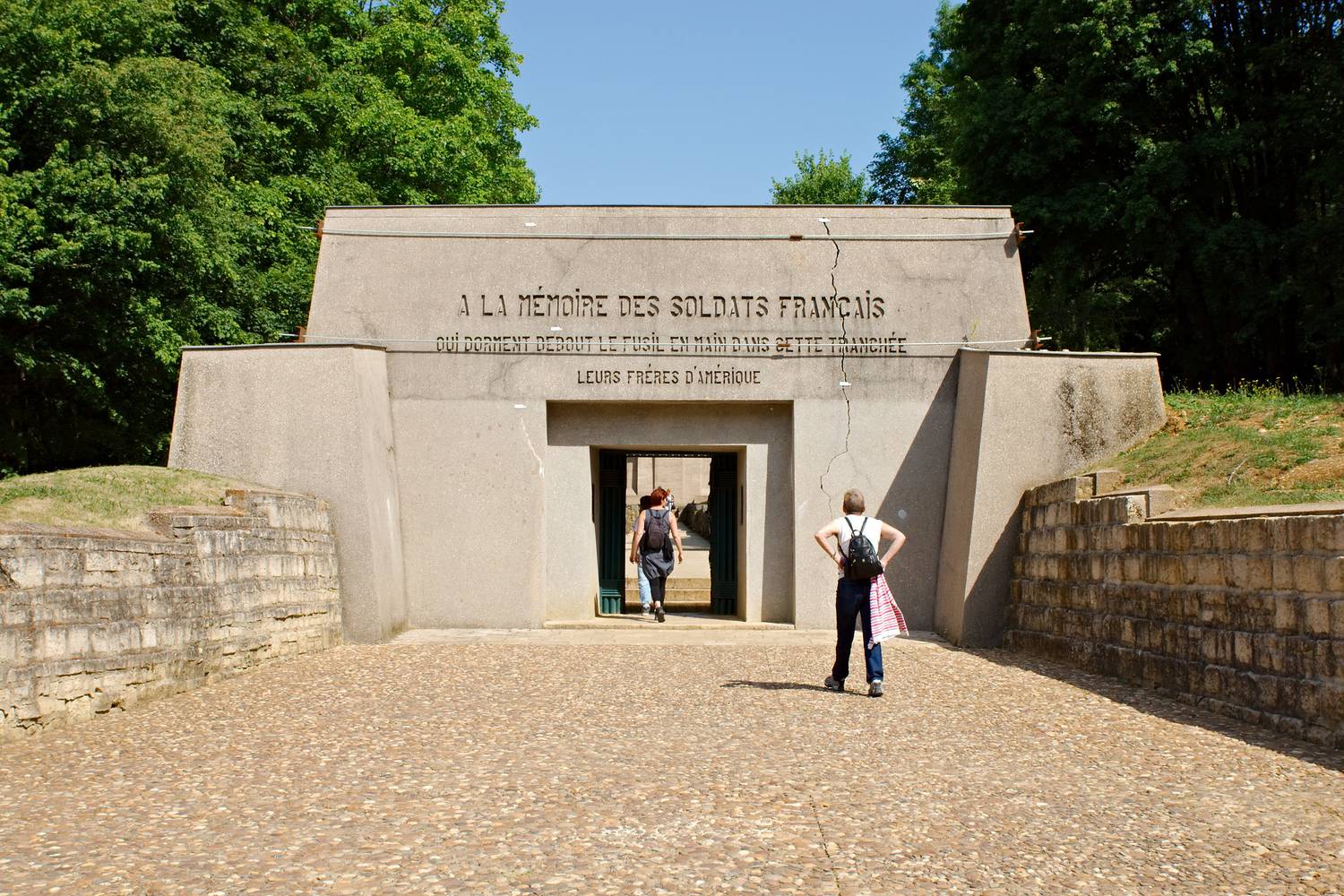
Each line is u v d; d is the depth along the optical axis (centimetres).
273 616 1308
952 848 593
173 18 2470
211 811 663
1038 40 2734
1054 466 1521
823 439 1650
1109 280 3105
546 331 1658
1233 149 2564
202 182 2223
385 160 2967
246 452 1554
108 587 994
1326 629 835
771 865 562
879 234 1675
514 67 3584
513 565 1642
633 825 630
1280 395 1634
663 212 1677
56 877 541
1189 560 1038
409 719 950
